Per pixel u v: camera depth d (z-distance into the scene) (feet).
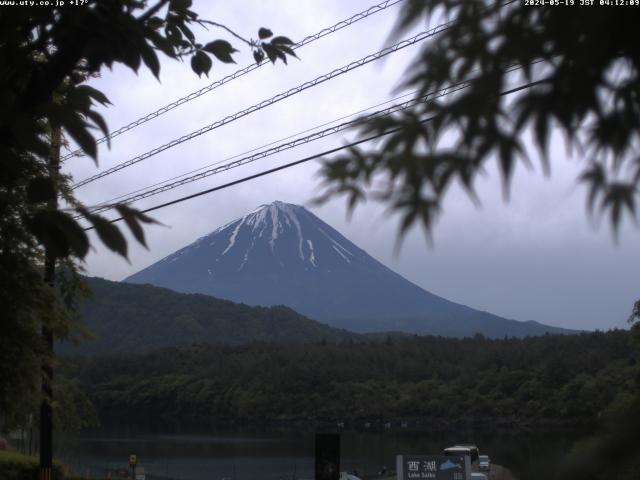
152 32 13.30
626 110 5.53
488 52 5.76
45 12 11.66
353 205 5.79
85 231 9.91
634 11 5.35
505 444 165.37
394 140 5.73
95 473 118.42
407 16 6.10
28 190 10.73
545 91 5.45
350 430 271.28
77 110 13.32
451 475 74.02
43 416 49.62
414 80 5.99
